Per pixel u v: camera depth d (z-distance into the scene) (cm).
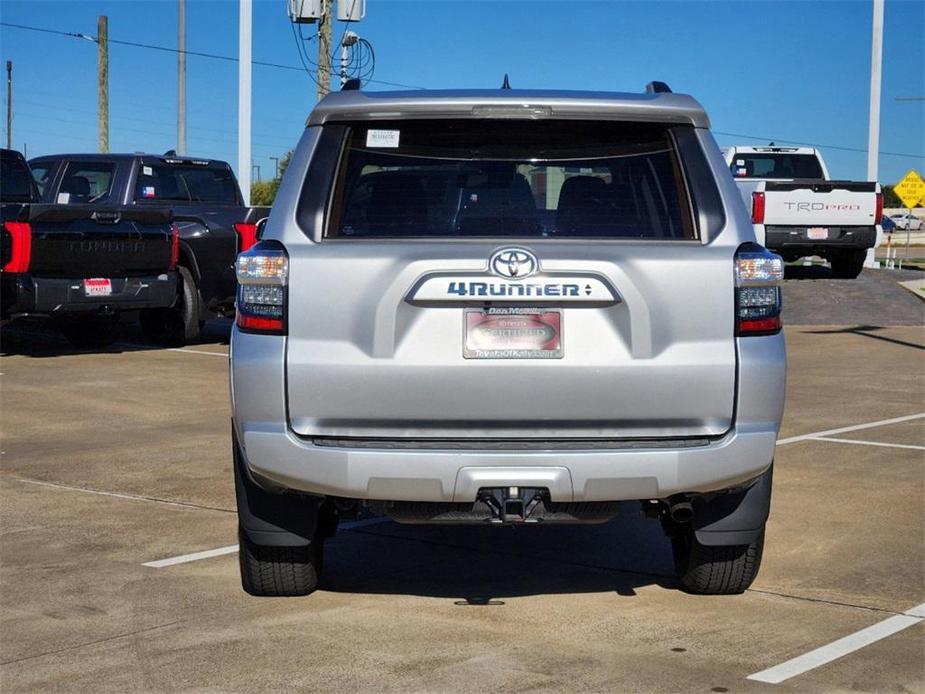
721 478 461
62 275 1338
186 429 995
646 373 455
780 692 440
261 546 528
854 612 534
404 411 456
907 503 743
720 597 555
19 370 1335
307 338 460
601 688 443
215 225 1533
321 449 457
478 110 483
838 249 2175
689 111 489
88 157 1554
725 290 462
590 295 455
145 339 1590
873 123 2722
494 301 455
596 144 490
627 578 586
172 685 447
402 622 519
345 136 489
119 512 718
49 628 512
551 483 452
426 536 666
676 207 479
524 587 572
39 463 858
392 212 479
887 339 1719
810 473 830
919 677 456
